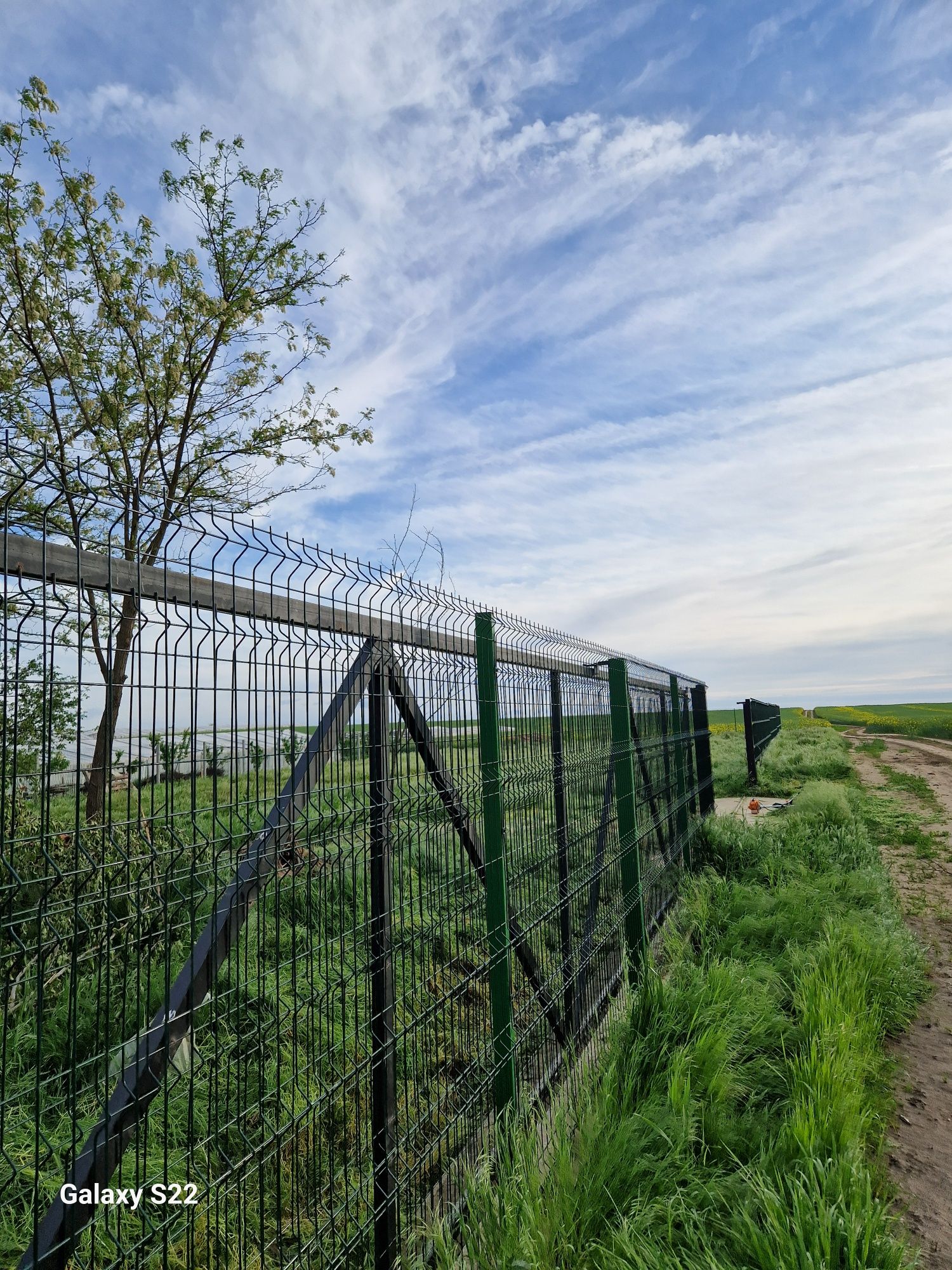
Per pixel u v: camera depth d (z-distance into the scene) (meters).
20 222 6.95
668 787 7.55
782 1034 4.19
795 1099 3.44
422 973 2.75
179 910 1.75
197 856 1.68
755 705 19.95
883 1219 2.72
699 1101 3.41
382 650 2.46
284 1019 2.26
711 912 6.42
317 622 2.09
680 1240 2.69
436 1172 2.80
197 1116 2.48
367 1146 2.47
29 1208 2.24
